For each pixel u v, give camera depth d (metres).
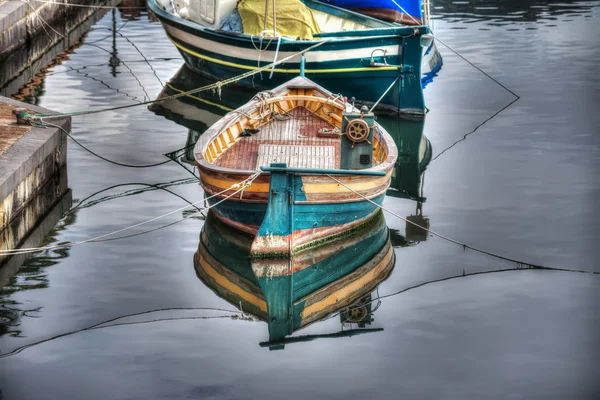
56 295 10.44
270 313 10.24
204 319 9.98
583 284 10.72
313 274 11.41
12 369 8.78
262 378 8.67
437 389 8.45
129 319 9.91
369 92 18.59
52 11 26.47
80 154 15.91
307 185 11.34
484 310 10.09
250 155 13.80
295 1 19.62
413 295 10.59
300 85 15.77
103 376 8.67
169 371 8.79
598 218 12.80
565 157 15.73
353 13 19.91
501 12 30.05
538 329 9.61
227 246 12.28
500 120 18.19
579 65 22.67
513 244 11.99
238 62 20.06
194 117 18.69
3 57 22.19
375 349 9.27
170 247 12.02
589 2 31.75
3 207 11.59
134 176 14.88
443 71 22.33
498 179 14.66
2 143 13.16
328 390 8.44
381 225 12.91
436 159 15.84
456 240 12.20
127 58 23.95
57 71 22.28
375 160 13.94
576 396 8.30
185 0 23.39
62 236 12.32
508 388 8.45
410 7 19.72
